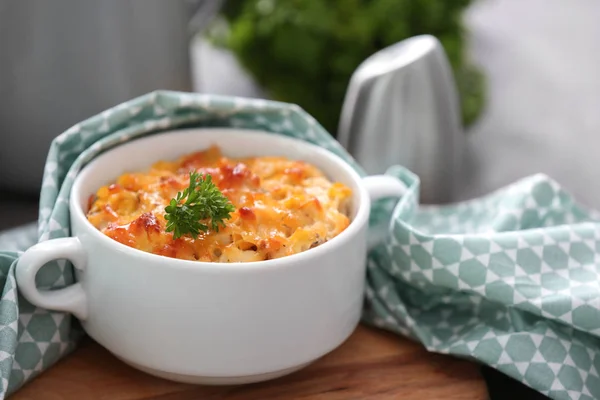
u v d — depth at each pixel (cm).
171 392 48
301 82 75
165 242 45
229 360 45
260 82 78
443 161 66
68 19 59
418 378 50
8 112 61
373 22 73
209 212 45
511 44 102
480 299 52
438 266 50
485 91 83
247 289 44
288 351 46
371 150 65
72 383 48
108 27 61
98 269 45
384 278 53
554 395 48
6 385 45
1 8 58
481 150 81
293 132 54
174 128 54
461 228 56
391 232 51
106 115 51
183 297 44
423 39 66
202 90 82
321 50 74
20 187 65
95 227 46
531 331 49
